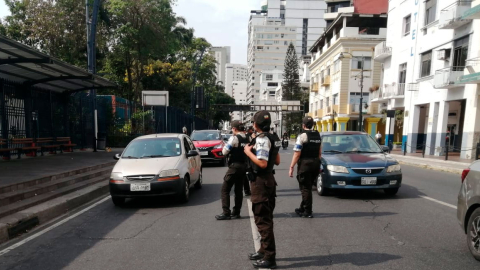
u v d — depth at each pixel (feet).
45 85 44.50
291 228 17.47
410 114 78.84
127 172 22.47
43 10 72.90
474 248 13.08
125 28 78.13
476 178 13.19
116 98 73.00
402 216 19.54
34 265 13.04
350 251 14.06
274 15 425.69
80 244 15.39
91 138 57.72
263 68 409.49
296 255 13.73
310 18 407.64
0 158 37.88
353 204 22.77
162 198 25.86
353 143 27.89
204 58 161.38
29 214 18.28
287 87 216.74
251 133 20.34
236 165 19.31
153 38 82.38
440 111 67.05
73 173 29.84
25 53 28.71
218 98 247.29
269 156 12.82
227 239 15.90
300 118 206.18
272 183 12.84
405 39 81.97
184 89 124.67
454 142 77.30
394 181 23.72
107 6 79.51
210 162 46.73
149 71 110.63
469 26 58.59
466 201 13.60
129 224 18.65
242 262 13.15
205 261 13.25
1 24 81.00
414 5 77.87
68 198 22.89
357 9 125.80
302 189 19.58
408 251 13.98
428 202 23.29
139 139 27.71
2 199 19.31
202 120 158.30
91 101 57.26
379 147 27.58
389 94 87.10
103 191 28.09
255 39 407.85
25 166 32.65
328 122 141.49
